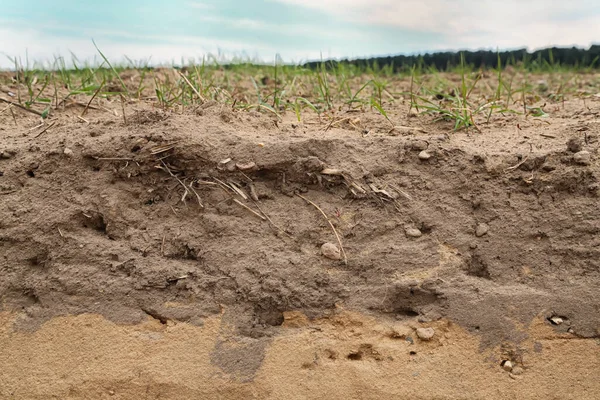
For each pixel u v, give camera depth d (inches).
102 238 30.0
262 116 37.9
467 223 29.9
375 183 30.9
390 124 37.6
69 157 31.6
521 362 26.1
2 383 25.9
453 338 26.9
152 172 31.4
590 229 29.1
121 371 26.0
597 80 59.8
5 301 28.6
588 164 30.6
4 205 30.5
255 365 26.1
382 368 26.1
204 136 32.0
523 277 28.5
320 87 46.8
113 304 28.0
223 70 61.6
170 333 27.1
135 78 52.6
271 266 28.6
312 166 30.9
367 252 29.1
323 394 25.3
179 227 30.2
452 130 36.4
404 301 28.0
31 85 45.9
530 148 32.0
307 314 27.8
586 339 26.6
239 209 30.4
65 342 27.0
